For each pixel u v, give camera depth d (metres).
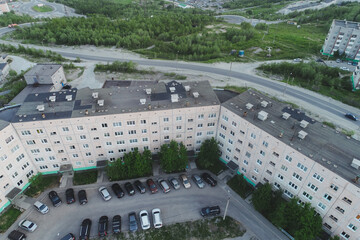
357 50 152.12
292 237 58.81
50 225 62.06
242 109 68.12
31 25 192.88
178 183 71.62
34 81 104.38
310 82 123.44
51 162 71.69
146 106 69.00
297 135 59.12
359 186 46.31
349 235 51.50
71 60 146.50
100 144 70.75
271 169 63.12
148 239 59.59
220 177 74.81
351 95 113.88
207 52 156.38
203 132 75.56
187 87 75.56
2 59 136.12
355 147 56.28
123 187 71.88
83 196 67.62
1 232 60.25
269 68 135.50
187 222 63.19
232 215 64.81
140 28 187.38
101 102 67.88
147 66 139.38
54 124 63.91
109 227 62.03
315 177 53.50
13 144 63.06
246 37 184.00
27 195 68.56
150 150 75.94
